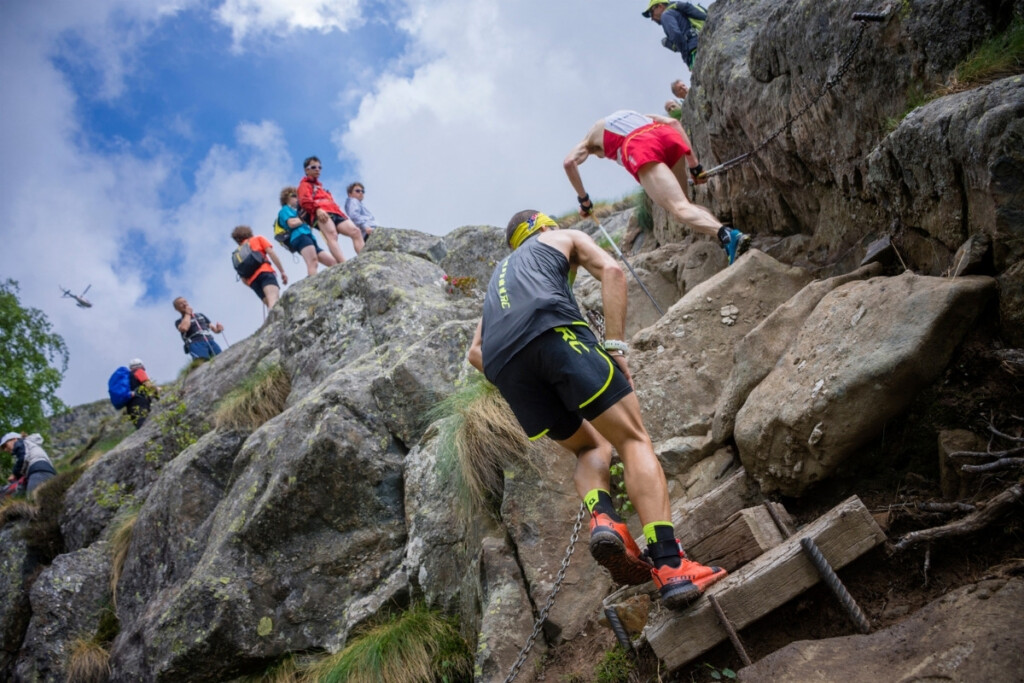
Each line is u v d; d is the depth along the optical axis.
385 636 4.59
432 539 4.89
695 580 2.89
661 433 4.02
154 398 9.70
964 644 2.38
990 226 3.09
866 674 2.48
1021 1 3.56
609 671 3.19
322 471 5.59
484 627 3.88
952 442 2.96
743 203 5.32
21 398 14.97
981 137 3.03
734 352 4.01
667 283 5.52
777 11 4.80
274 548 5.53
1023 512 2.65
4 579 7.79
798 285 4.29
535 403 3.05
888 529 2.95
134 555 6.69
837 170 4.42
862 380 3.08
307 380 7.45
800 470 3.27
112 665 5.83
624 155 4.88
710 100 5.66
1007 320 2.96
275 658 5.32
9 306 15.43
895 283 3.27
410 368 5.89
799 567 2.81
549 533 4.05
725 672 2.77
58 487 8.55
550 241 3.26
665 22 7.45
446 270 8.22
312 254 9.48
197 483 6.76
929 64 3.82
